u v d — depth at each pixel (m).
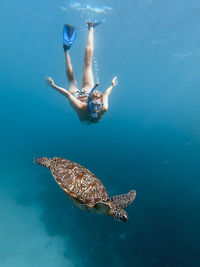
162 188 16.03
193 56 33.72
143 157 22.83
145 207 13.45
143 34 26.84
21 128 41.50
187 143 29.36
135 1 18.02
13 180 16.61
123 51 38.09
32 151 23.27
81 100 4.64
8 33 39.62
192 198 14.64
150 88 83.62
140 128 45.97
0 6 26.45
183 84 64.56
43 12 26.06
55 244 10.73
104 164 19.62
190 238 10.88
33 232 11.48
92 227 11.67
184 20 20.38
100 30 27.45
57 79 83.00
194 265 9.21
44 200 14.22
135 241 10.64
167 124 49.94
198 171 19.19
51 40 40.41
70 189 3.50
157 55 36.62
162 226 11.77
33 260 9.85
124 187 15.64
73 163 4.34
